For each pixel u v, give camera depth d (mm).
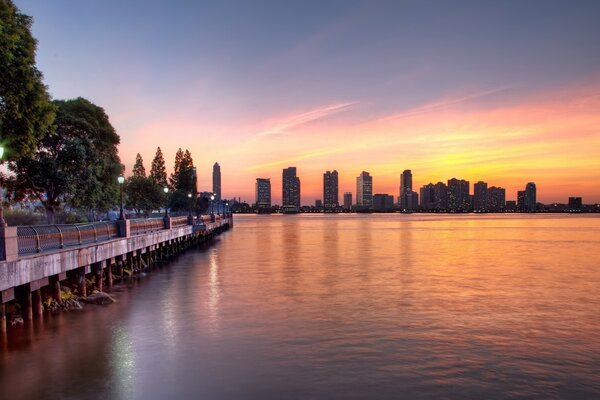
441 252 57031
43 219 41750
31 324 19188
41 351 16422
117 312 22641
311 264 43906
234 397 13008
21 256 17859
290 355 16500
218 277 35062
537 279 34688
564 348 17641
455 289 29953
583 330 20156
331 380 14289
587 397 13281
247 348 17266
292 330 19734
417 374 14844
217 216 100812
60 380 13992
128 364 15406
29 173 37594
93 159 41094
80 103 43844
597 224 185875
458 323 21141
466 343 18125
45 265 19438
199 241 72438
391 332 19578
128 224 33375
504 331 19906
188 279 33938
